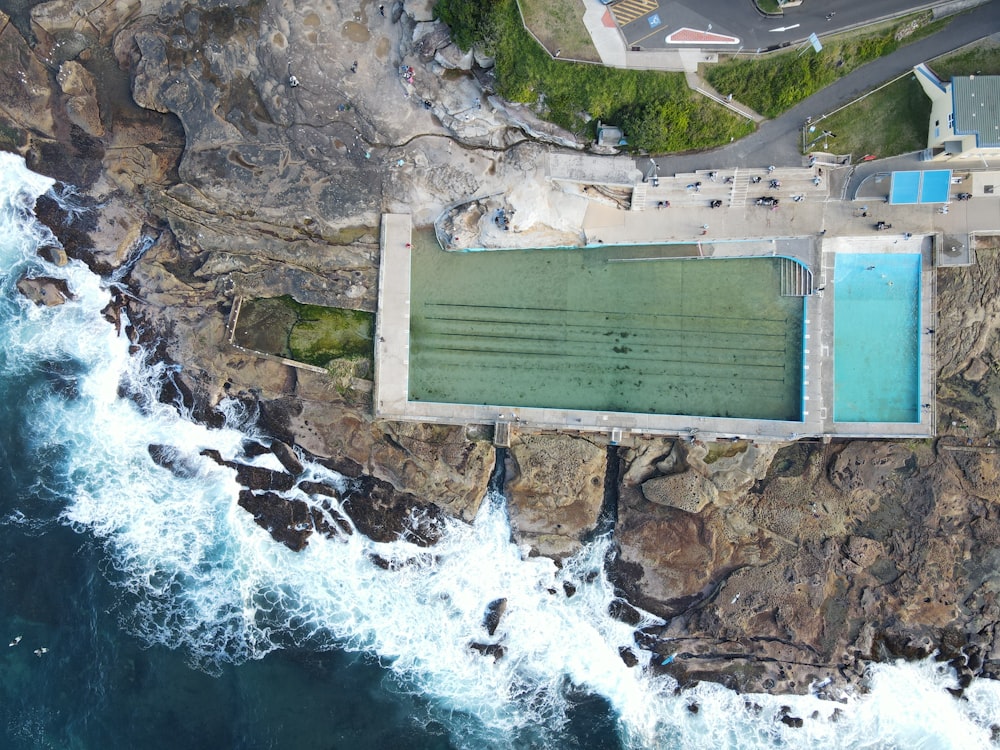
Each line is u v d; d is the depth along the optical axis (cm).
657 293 3319
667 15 2967
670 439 3375
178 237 3328
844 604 3362
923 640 3362
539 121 3103
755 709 3406
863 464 3328
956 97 2877
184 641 3384
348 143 3238
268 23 3169
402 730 3391
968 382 3275
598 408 3362
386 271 3312
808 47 2986
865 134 3094
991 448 3272
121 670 3362
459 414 3350
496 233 3231
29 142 3366
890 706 3372
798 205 3189
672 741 3412
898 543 3334
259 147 3259
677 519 3384
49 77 3284
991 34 2975
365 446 3391
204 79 3222
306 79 3195
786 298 3288
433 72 3100
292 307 3369
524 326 3347
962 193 3134
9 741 3338
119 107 3306
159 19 3203
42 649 3378
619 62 2997
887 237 3203
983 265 3203
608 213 3238
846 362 3297
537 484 3384
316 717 3372
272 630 3409
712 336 3322
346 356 3362
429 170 3231
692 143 3106
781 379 3316
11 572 3412
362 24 3155
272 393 3397
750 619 3366
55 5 3178
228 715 3344
